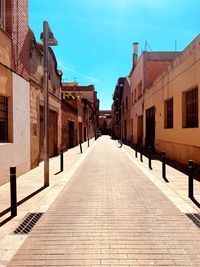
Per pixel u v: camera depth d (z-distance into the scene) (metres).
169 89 15.66
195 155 11.45
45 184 8.25
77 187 8.13
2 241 4.27
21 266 3.52
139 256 3.76
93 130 63.19
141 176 10.01
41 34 8.52
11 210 5.42
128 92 39.97
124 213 5.61
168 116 16.75
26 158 10.84
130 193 7.34
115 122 66.88
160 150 18.14
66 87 51.47
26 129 10.86
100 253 3.85
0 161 8.18
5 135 9.19
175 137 14.44
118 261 3.62
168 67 15.81
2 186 8.19
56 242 4.21
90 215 5.49
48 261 3.63
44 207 6.04
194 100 12.16
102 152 21.14
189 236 4.44
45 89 8.30
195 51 11.36
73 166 12.77
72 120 26.50
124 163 13.95
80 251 3.91
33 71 12.02
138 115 28.55
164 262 3.59
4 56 8.62
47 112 8.30
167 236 4.44
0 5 9.02
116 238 4.36
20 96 10.16
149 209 5.88
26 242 4.23
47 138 8.27
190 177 6.87
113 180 9.24
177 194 7.19
